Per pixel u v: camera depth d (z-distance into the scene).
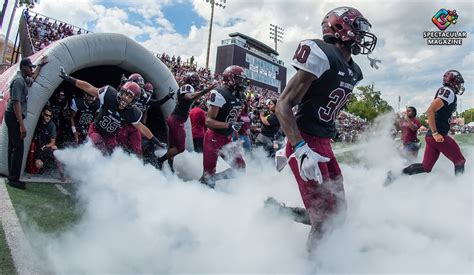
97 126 3.69
